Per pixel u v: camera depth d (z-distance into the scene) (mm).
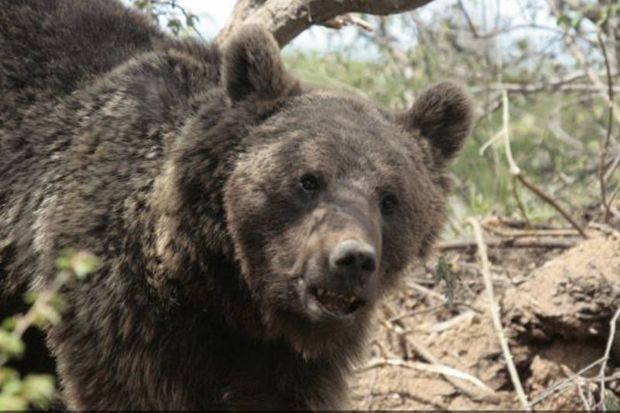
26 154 11867
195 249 10844
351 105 11219
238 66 11148
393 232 10773
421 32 21609
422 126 11734
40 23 12383
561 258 14312
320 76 20156
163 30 12938
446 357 14711
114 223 10977
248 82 11211
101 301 10844
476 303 15258
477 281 15906
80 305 10852
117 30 12539
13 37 12305
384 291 11133
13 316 11750
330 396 11703
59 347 11016
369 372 14938
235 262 10875
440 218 11609
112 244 10930
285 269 10469
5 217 11773
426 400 14469
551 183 19828
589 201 18562
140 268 10930
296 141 10602
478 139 20141
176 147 10977
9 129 12023
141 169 11156
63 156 11594
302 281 10297
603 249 14125
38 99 12086
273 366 11438
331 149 10531
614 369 13672
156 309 10930
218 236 10836
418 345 14727
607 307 13477
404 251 10969
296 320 10781
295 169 10492
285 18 13938
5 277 11750
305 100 11125
